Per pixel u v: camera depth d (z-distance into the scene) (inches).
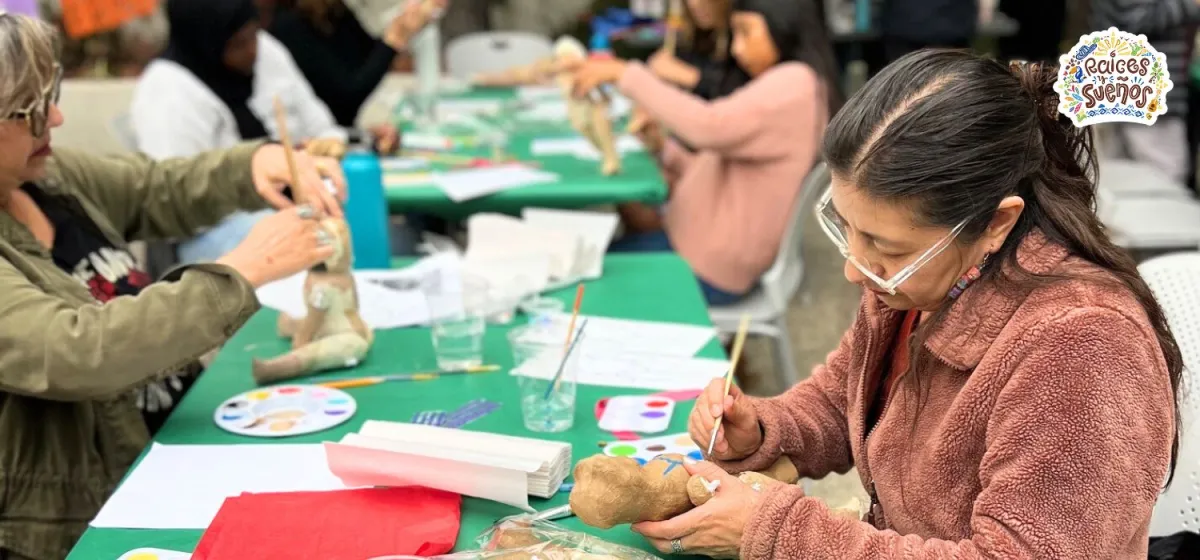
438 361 68.1
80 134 138.6
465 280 71.6
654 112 114.1
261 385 65.4
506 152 132.9
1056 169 40.5
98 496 61.2
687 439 56.5
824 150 39.8
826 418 53.6
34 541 59.4
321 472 53.5
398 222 131.1
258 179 74.7
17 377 53.6
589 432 58.0
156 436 58.0
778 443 51.9
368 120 175.0
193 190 76.0
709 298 118.5
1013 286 39.8
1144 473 36.9
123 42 177.6
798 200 112.6
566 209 115.2
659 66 153.6
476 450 50.3
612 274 89.3
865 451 48.1
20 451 58.3
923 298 41.4
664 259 93.9
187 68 114.9
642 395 63.2
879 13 225.5
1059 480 36.8
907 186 37.0
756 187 115.6
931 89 37.6
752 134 112.6
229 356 69.9
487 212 115.3
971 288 40.7
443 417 60.0
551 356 59.2
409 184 113.9
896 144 37.0
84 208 70.5
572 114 119.0
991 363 39.6
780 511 41.1
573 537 44.2
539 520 45.8
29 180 61.9
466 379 66.1
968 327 40.6
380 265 89.7
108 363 53.1
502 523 45.6
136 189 76.3
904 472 44.4
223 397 63.5
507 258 83.7
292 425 58.8
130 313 53.7
